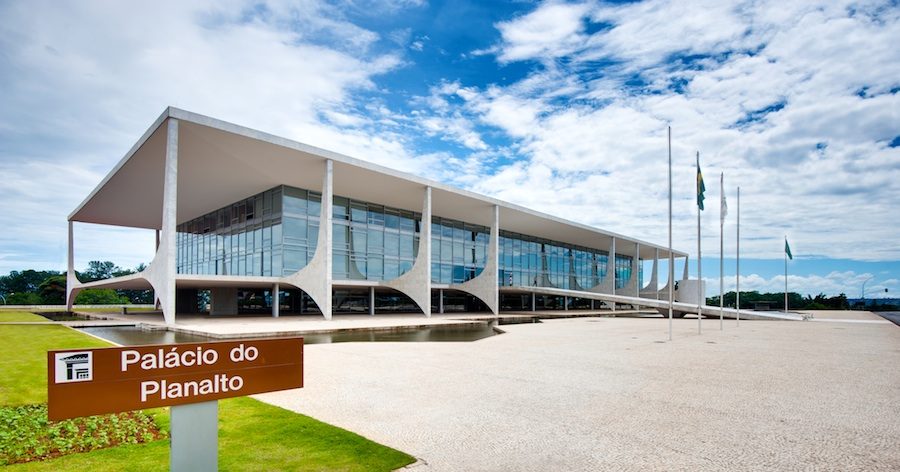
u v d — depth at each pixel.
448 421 6.77
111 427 6.37
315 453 5.36
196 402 3.93
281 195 35.44
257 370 4.25
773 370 11.22
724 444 5.80
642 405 7.71
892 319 37.78
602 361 12.53
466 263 51.44
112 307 64.38
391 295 48.03
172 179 24.50
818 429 6.43
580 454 5.45
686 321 33.97
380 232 42.38
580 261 72.19
